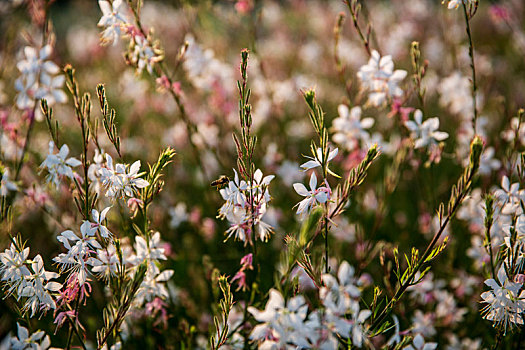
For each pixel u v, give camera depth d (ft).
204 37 13.48
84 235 5.21
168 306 6.94
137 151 12.62
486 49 19.84
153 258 5.80
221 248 10.06
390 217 11.23
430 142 7.59
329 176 10.56
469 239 9.71
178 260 9.30
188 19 10.21
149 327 7.02
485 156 8.52
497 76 16.07
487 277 6.15
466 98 10.65
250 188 5.15
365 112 13.17
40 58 7.50
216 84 10.32
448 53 14.79
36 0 8.32
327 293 4.09
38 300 5.39
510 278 5.20
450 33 13.39
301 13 20.03
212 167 11.45
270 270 8.86
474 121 7.14
